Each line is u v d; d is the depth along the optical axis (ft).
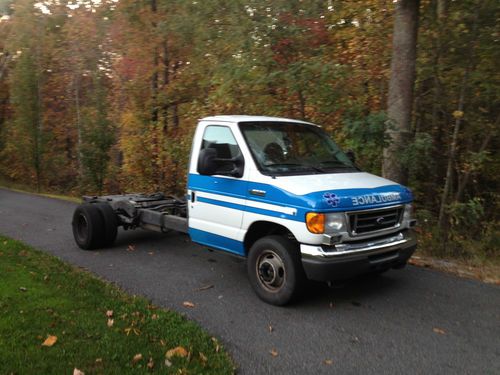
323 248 15.88
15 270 21.29
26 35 77.05
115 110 59.93
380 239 17.37
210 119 20.81
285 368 13.00
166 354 13.32
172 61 53.16
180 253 25.55
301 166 18.98
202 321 16.24
